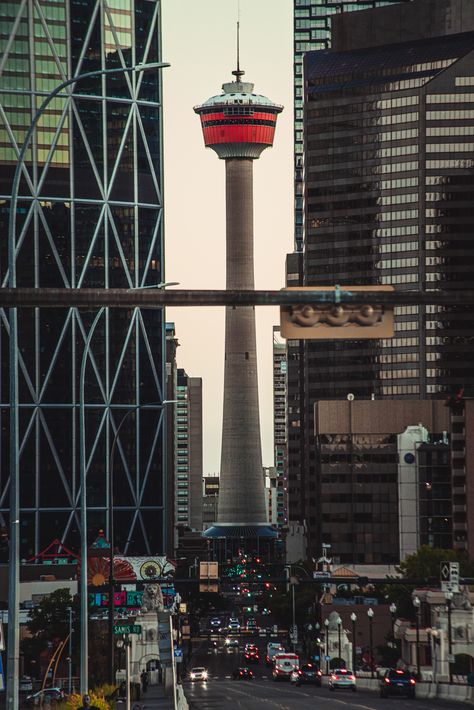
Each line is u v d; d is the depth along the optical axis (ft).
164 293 188.96
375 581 451.12
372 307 188.65
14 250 276.21
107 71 280.10
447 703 478.18
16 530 276.21
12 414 280.72
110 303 188.34
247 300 188.34
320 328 189.26
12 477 278.46
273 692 605.73
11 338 283.59
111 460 504.84
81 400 428.56
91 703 377.09
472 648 636.48
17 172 277.44
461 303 188.24
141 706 391.04
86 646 393.91
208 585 448.24
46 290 189.06
